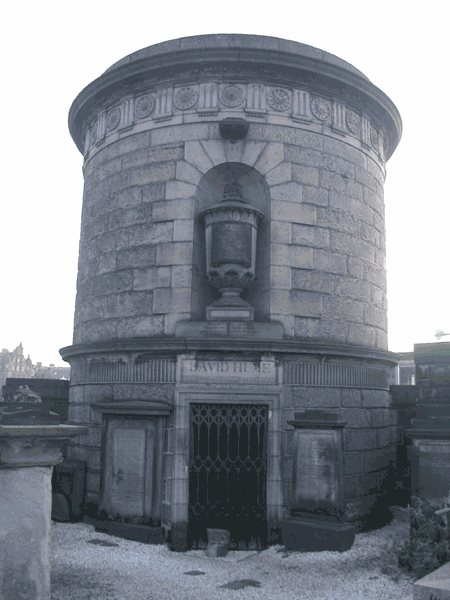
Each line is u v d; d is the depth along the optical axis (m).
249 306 9.82
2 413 4.46
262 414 9.45
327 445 8.77
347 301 10.59
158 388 9.58
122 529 9.14
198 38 10.62
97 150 11.69
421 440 8.20
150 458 9.20
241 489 9.21
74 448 10.88
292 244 10.10
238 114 10.32
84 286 11.53
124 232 10.65
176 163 10.32
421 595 5.19
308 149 10.55
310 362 9.79
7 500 4.35
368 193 11.50
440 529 7.32
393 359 11.35
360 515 9.98
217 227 9.83
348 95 11.13
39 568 4.40
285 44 10.69
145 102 10.86
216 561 8.14
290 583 6.99
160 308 9.91
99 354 10.47
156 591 6.61
